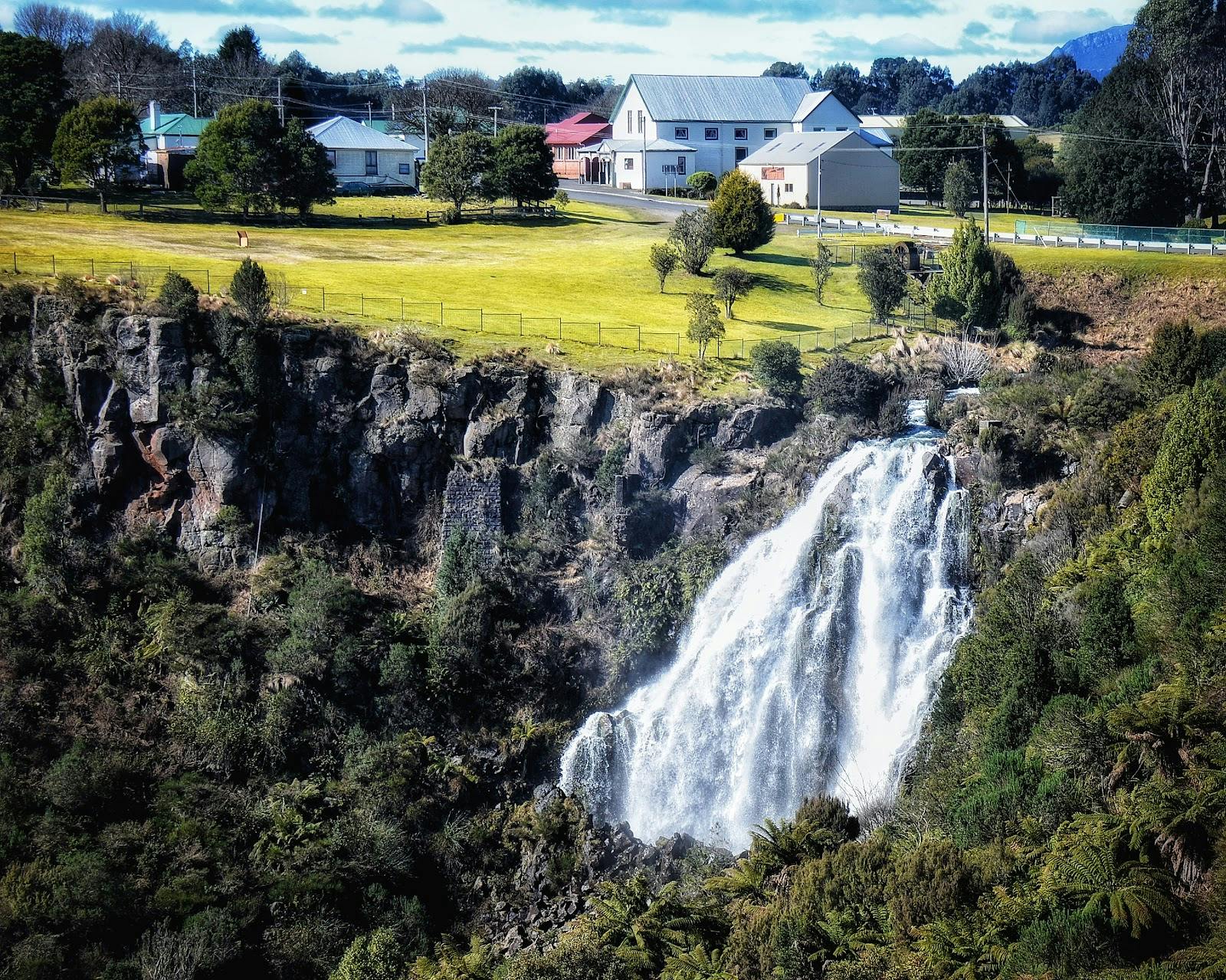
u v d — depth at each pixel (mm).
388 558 71562
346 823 59656
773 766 65750
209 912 54469
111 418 70812
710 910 49406
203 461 70312
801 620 67688
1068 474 70375
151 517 70875
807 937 43781
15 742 61469
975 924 42000
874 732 65812
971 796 49906
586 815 62125
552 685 67562
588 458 72625
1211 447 60844
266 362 72188
